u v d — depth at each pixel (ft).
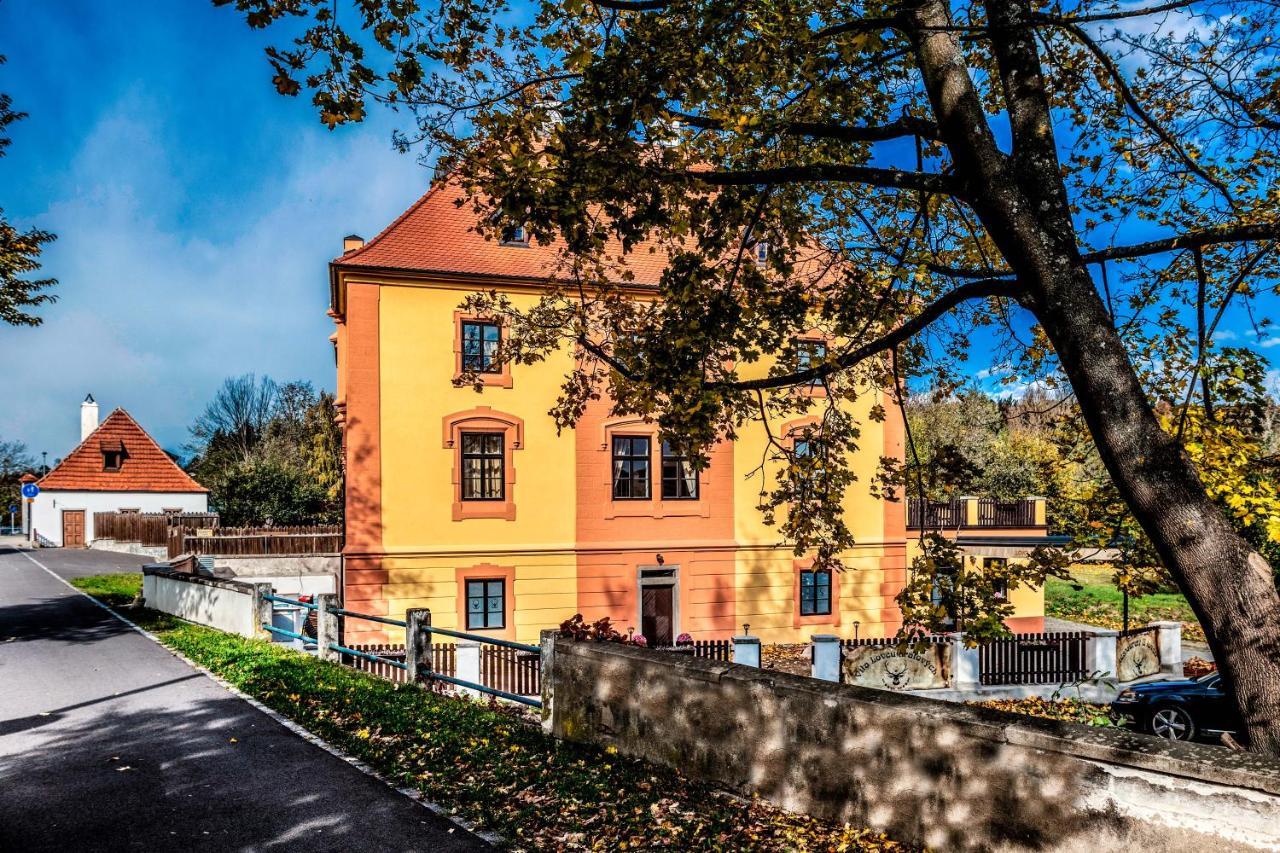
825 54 20.79
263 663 34.32
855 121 23.08
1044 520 79.56
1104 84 23.08
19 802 18.93
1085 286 17.03
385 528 62.75
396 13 16.75
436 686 36.58
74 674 33.55
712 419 22.59
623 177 19.52
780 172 19.94
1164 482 16.01
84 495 134.21
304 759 21.88
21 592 65.98
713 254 22.38
